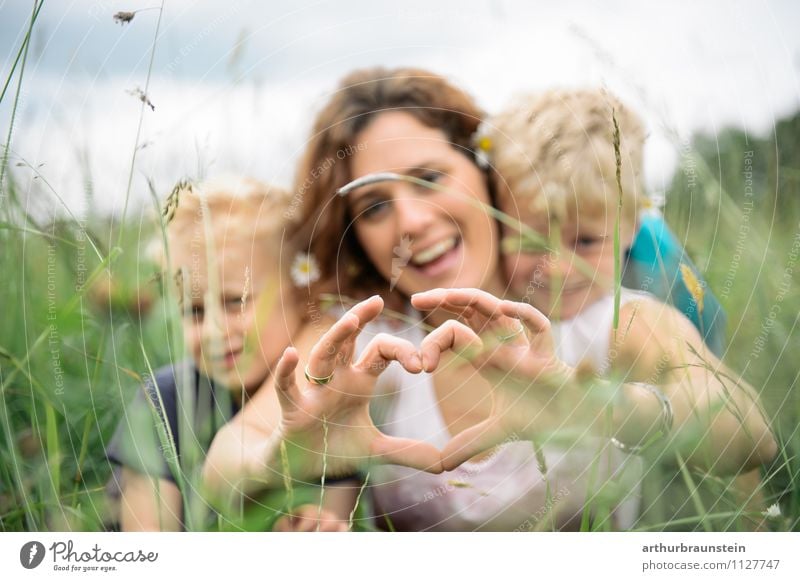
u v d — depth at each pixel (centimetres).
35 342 74
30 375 70
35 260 78
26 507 68
